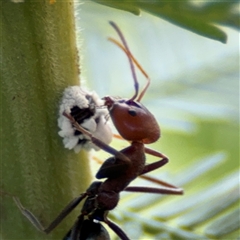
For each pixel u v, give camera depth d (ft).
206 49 0.19
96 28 0.19
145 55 0.19
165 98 0.17
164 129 0.17
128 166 0.15
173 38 0.19
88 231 0.15
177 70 0.18
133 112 0.15
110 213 0.15
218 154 0.15
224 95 0.17
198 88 0.17
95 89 0.19
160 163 0.15
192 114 0.17
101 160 0.16
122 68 0.19
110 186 0.15
